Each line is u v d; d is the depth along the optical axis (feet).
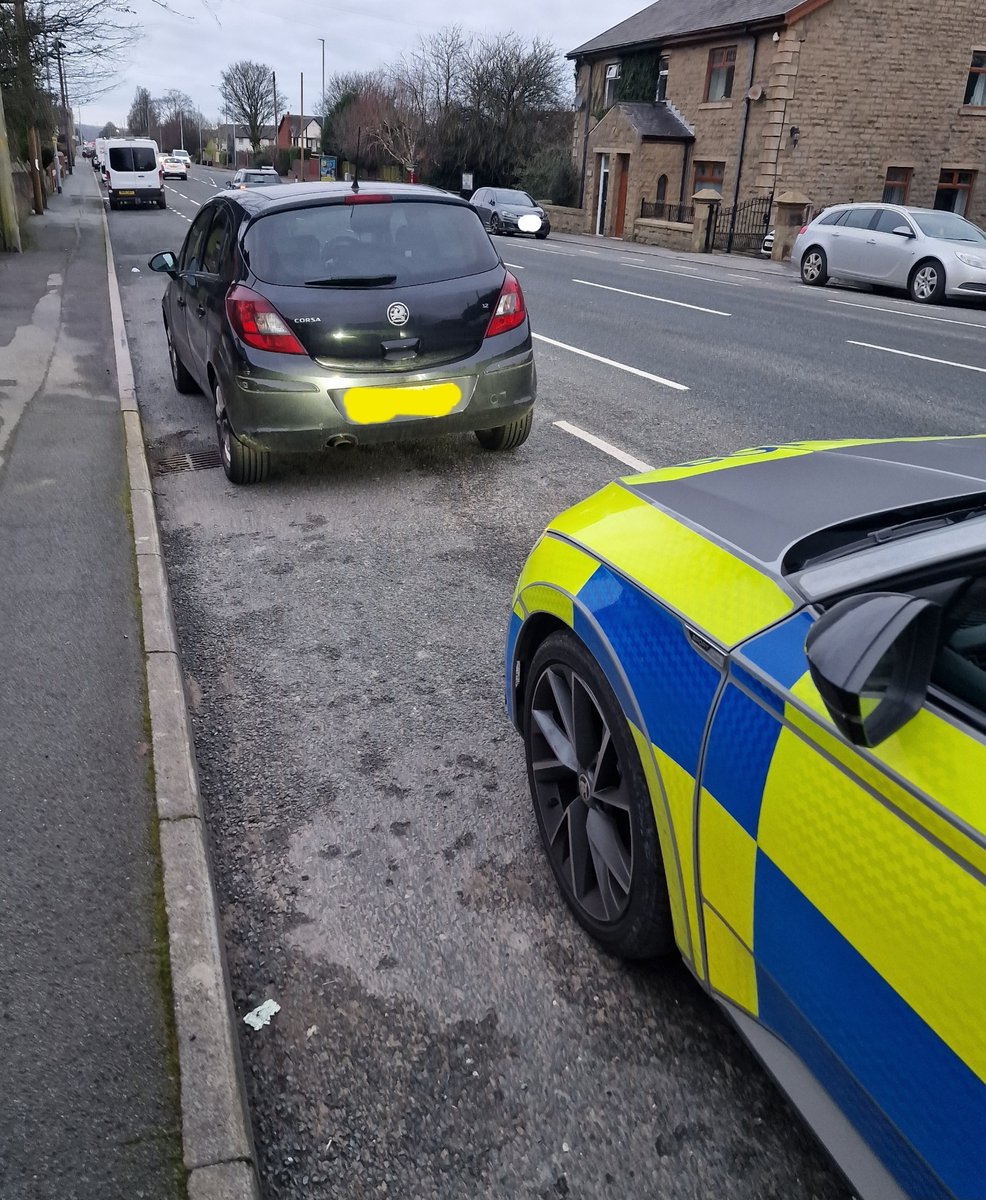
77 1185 6.06
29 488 19.20
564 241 103.19
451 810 9.96
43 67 72.84
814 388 29.43
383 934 8.36
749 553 6.51
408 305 17.57
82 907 8.34
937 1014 4.29
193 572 15.88
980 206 95.55
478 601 14.79
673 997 7.70
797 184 89.61
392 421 17.81
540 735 8.84
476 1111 6.80
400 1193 6.27
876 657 4.22
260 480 19.92
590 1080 7.01
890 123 89.92
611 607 7.26
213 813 9.95
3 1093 6.66
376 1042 7.34
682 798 6.29
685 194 103.76
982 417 25.86
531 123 158.20
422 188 19.56
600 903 8.09
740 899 5.80
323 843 9.49
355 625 14.02
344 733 11.32
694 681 6.23
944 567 5.39
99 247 68.64
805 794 5.14
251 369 17.22
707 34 94.53
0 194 63.31
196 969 7.57
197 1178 6.03
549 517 18.22
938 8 87.20
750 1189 6.25
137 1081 6.75
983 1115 4.06
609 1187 6.28
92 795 9.85
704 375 31.17
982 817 4.19
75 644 13.01
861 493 7.39
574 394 28.19
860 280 62.03
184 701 11.48
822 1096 5.30
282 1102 6.89
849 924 4.83
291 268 17.40
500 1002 7.67
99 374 29.55
